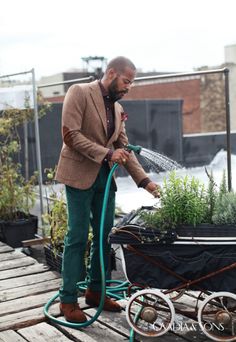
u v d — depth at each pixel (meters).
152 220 2.69
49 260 4.22
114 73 2.88
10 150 5.53
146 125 12.61
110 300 3.23
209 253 2.60
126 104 12.30
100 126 2.94
